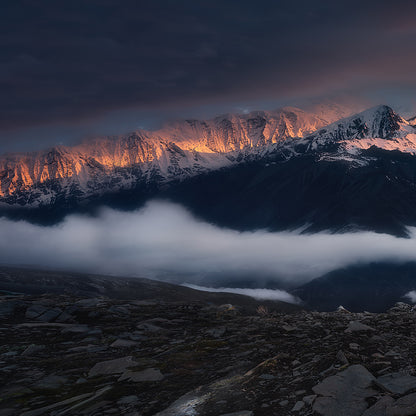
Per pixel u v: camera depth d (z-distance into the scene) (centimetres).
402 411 420
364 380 524
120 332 1141
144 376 662
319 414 444
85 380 678
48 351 917
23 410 552
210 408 493
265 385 561
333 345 761
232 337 981
